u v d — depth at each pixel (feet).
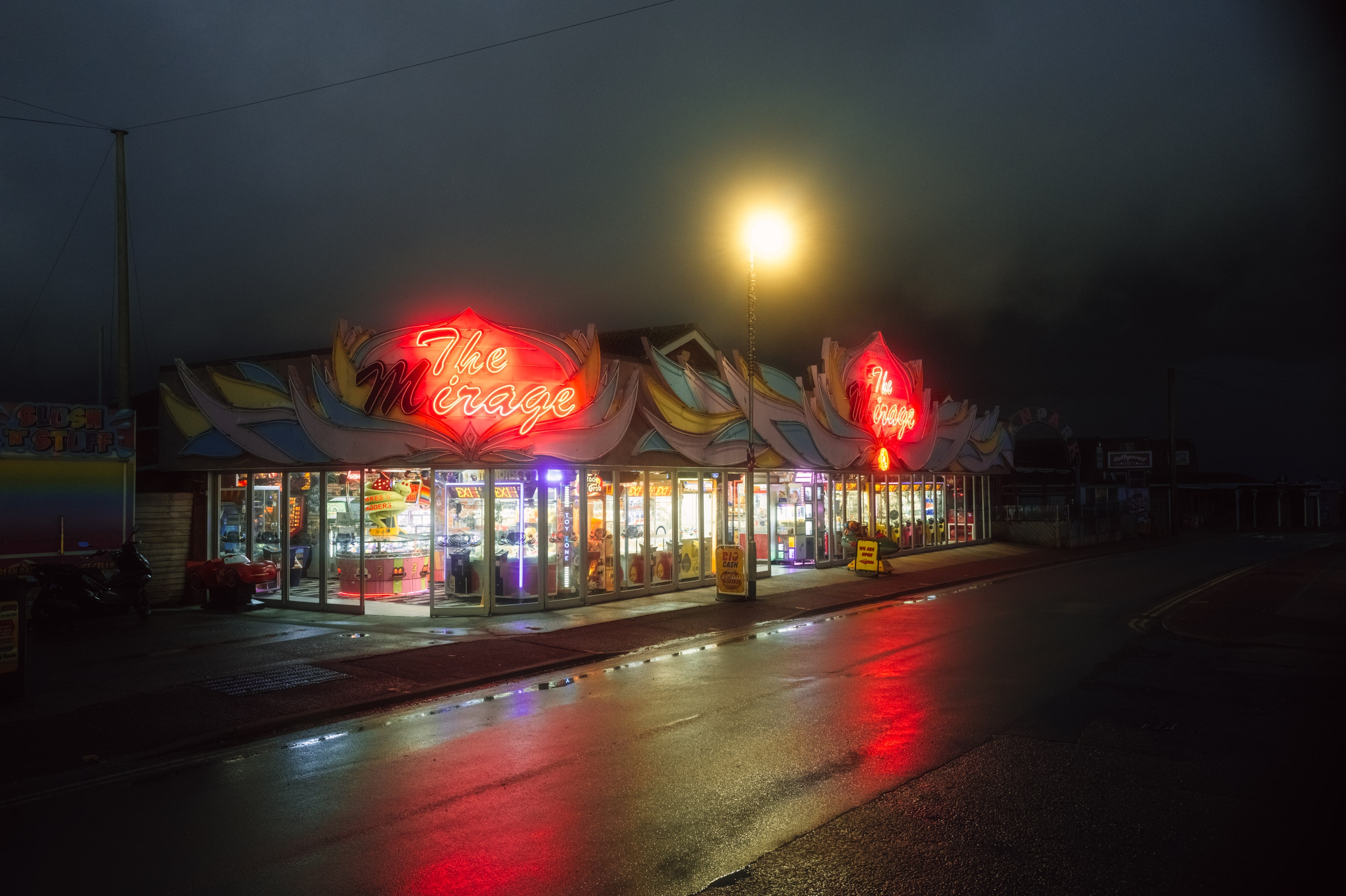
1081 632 49.98
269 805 22.99
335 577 64.44
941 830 20.35
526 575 57.88
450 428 54.60
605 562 62.90
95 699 34.37
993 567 90.99
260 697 34.50
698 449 70.44
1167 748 26.86
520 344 56.49
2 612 33.73
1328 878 17.74
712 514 74.08
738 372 75.46
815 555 86.38
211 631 50.19
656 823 20.94
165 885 18.01
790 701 33.63
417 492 65.21
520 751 27.55
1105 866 18.31
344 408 56.24
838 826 20.59
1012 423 131.13
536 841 19.98
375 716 33.09
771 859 18.76
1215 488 211.41
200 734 29.73
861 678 37.86
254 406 60.39
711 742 28.02
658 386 66.90
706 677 38.68
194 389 63.57
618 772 25.05
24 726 30.55
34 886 18.04
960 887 17.39
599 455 60.59
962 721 30.25
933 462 106.83
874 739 28.07
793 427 82.02
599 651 44.83
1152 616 56.24
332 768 26.27
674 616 56.34
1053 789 23.18
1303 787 23.32
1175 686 35.68
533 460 56.49
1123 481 210.79
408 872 18.38
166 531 61.05
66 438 55.36
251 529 62.80
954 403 112.98
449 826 21.02
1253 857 18.76
